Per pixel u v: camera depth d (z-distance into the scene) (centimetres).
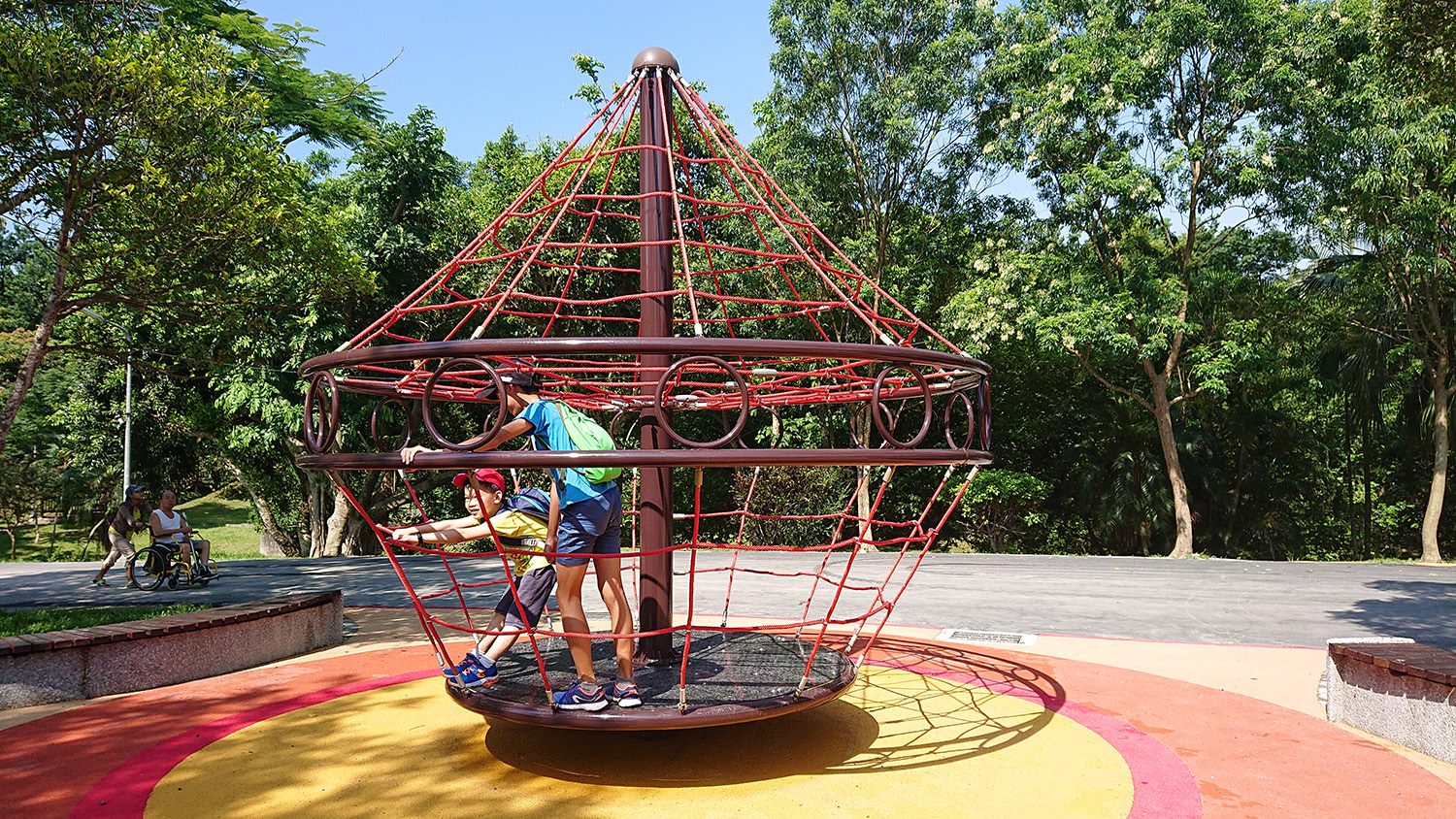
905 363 330
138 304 909
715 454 295
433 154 2022
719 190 1892
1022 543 2417
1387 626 809
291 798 366
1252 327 1845
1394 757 419
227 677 602
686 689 402
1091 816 342
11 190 862
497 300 428
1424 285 1830
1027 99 1831
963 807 351
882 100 1856
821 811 347
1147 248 1905
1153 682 572
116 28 878
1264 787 376
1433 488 1822
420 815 346
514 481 474
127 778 392
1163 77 1730
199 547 1217
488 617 873
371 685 571
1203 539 2348
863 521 399
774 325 2000
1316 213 1795
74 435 2261
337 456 334
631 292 1945
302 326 1766
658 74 473
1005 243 1920
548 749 428
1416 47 760
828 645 524
